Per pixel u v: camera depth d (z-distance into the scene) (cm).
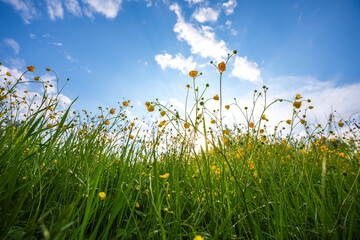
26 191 24
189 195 41
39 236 25
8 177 24
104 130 60
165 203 36
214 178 40
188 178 45
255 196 38
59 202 28
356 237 28
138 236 27
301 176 34
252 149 43
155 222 26
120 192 26
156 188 25
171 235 26
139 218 36
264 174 46
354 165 53
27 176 32
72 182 35
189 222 33
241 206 33
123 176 32
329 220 29
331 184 45
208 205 32
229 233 28
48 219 27
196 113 40
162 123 38
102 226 31
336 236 25
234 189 35
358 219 31
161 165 53
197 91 44
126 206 32
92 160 42
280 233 27
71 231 24
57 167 39
